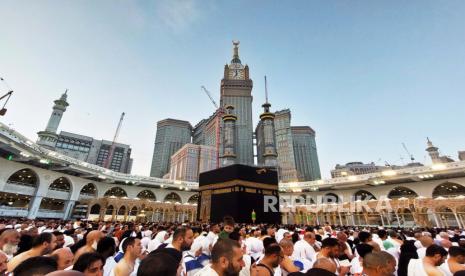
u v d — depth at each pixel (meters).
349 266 4.87
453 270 3.83
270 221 28.94
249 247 6.73
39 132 92.31
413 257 4.78
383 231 7.60
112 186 58.75
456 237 8.38
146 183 59.19
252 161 159.62
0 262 3.12
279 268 4.13
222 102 167.62
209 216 30.39
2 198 44.47
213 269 2.65
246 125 164.75
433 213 35.38
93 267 2.66
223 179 30.14
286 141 169.62
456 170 40.19
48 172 44.56
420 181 47.75
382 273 2.81
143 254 4.95
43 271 1.88
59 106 99.19
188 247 4.55
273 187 30.94
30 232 6.29
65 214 47.53
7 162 37.91
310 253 5.71
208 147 151.50
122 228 13.20
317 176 197.75
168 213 59.31
